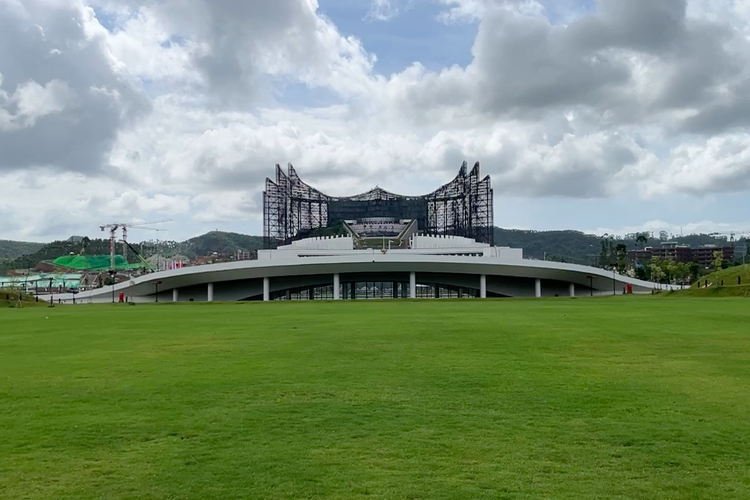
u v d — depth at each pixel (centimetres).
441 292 11575
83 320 4869
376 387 1830
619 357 2373
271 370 2134
